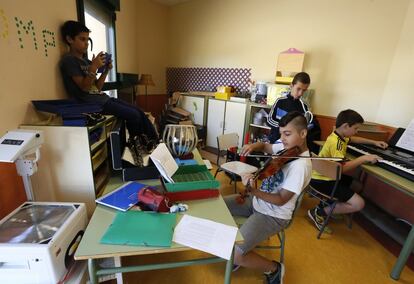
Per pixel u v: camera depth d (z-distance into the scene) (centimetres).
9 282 93
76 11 182
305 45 305
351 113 191
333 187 193
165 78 490
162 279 151
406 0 234
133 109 184
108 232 92
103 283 145
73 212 112
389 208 234
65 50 166
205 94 391
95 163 144
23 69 123
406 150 200
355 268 169
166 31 465
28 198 118
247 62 367
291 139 130
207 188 122
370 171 173
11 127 116
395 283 158
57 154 126
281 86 287
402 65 240
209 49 410
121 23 317
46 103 129
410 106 231
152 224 99
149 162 147
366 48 264
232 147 264
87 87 158
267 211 136
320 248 188
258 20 342
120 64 316
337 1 273
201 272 158
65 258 101
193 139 168
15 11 116
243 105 332
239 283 151
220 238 95
